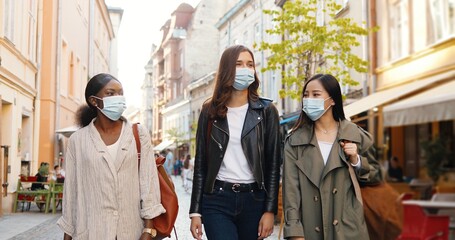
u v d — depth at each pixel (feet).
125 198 11.61
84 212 11.57
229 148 12.78
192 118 174.19
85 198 11.59
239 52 12.91
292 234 12.10
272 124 13.00
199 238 12.91
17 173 53.01
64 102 75.36
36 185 51.37
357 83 42.73
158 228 12.09
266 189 12.81
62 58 75.56
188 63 192.03
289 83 47.70
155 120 255.70
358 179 12.39
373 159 12.53
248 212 12.66
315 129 12.95
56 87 67.97
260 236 12.60
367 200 12.36
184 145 178.81
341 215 12.17
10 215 46.37
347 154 12.21
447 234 10.01
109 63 161.17
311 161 12.48
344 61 44.80
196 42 192.65
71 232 11.83
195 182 13.12
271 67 49.19
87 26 102.63
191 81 190.39
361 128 12.87
